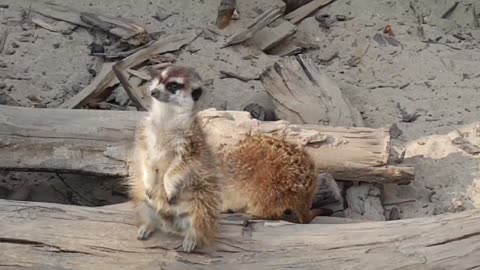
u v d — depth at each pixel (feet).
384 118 10.07
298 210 8.75
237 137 9.01
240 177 8.71
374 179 9.17
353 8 11.08
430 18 11.06
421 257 8.18
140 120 8.83
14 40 10.44
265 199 8.69
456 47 10.79
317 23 10.94
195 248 8.15
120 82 10.07
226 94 10.16
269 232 8.27
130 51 10.43
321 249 8.20
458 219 8.35
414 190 9.37
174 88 7.98
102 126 9.11
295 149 8.80
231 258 8.16
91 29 10.61
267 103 10.09
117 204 8.85
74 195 9.31
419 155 9.61
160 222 8.17
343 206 9.20
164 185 8.06
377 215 9.13
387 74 10.50
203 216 8.11
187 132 8.03
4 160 9.03
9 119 9.11
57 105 9.96
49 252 8.16
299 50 10.73
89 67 10.33
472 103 10.21
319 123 9.73
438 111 10.14
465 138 9.76
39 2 10.77
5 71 10.18
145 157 8.08
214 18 10.80
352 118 9.75
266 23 10.60
